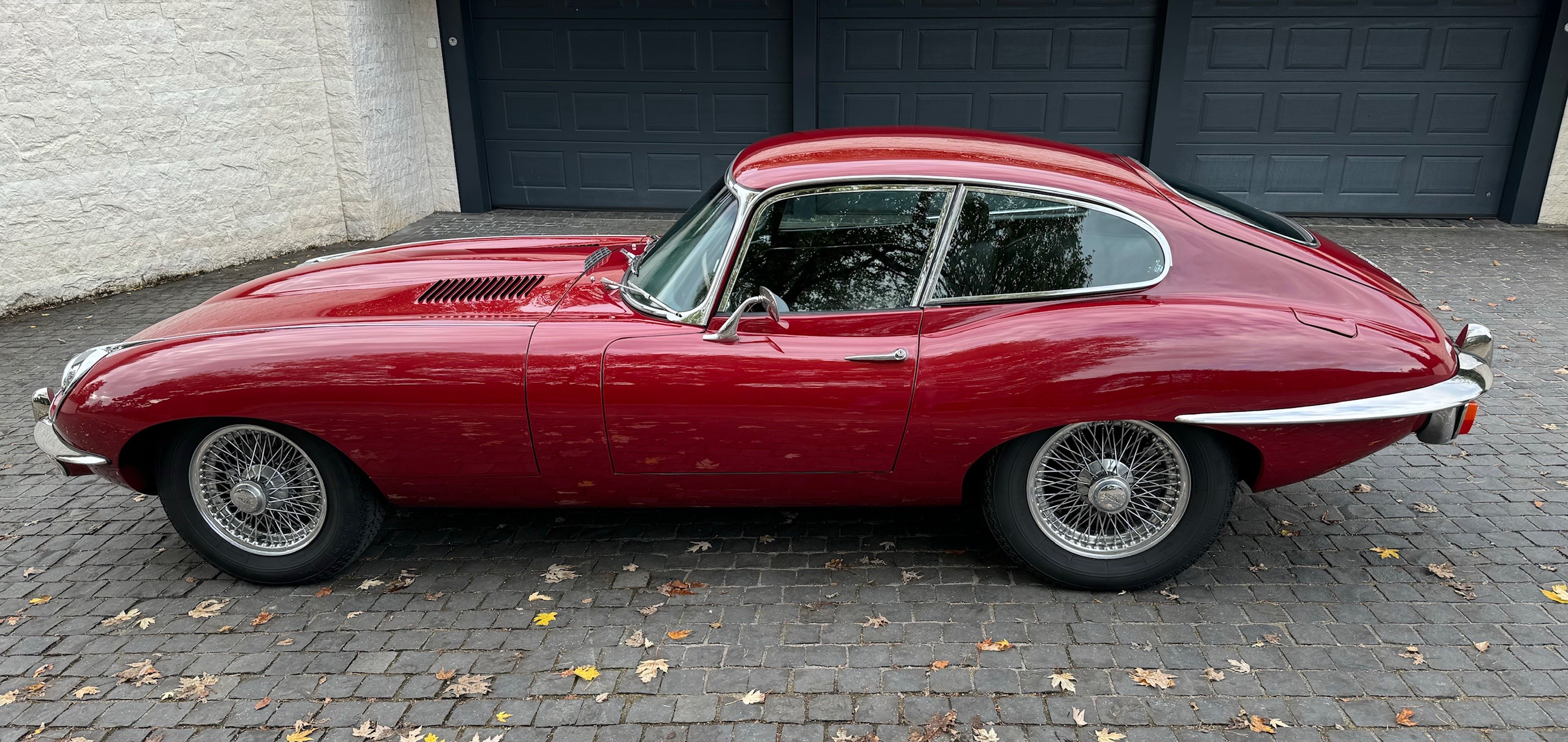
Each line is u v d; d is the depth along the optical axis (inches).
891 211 129.8
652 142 415.2
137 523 168.2
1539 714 112.5
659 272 138.9
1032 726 112.0
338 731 114.0
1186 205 132.6
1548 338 245.8
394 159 399.5
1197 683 119.0
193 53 331.9
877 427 128.0
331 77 369.7
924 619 133.1
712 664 124.4
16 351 261.0
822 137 151.8
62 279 305.6
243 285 159.6
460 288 147.3
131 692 122.0
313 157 375.9
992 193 128.9
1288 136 384.5
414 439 131.2
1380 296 130.0
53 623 137.3
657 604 138.3
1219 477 129.3
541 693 119.8
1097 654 125.0
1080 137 394.9
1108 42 379.9
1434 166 384.5
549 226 399.5
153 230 329.4
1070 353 123.0
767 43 393.4
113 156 313.6
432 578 147.3
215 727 115.3
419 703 118.5
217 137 344.2
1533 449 184.5
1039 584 141.7
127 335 274.2
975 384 124.6
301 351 129.4
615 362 127.2
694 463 133.0
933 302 128.9
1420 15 363.3
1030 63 385.7
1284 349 122.0
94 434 133.4
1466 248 342.3
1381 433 127.2
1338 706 114.5
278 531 142.2
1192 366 121.9
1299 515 161.6
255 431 134.5
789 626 132.2
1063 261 129.0
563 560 151.5
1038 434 128.6
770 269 130.1
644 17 394.9
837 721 113.7
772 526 161.2
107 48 306.5
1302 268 129.6
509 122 419.8
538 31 402.6
